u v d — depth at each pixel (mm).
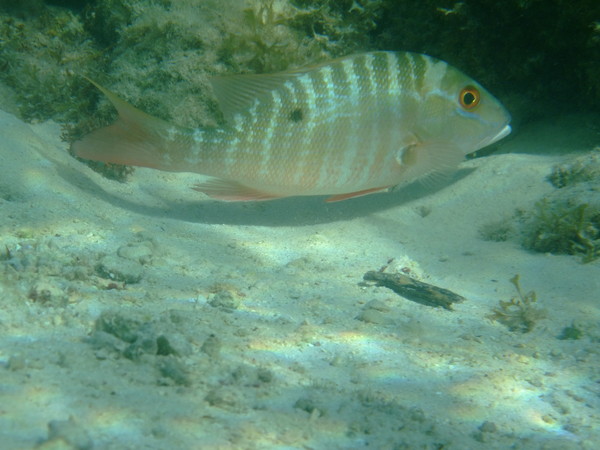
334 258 714
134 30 852
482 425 501
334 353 552
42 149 764
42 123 875
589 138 851
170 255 663
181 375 478
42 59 924
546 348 590
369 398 503
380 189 706
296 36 872
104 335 492
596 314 635
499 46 862
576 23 804
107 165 791
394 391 521
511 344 592
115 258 609
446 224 788
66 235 650
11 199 684
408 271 689
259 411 475
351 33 881
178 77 839
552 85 882
